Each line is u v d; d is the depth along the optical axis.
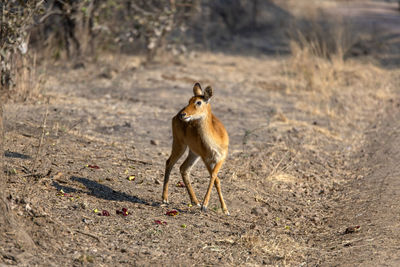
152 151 12.87
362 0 74.31
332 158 13.65
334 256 8.11
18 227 7.11
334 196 11.17
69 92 17.33
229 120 16.39
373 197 10.84
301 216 9.90
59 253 7.03
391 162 13.17
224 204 9.53
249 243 8.20
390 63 27.47
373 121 17.55
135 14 23.39
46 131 12.35
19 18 14.26
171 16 23.33
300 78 22.61
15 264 6.50
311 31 31.89
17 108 13.96
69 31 21.98
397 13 58.84
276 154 13.34
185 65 24.44
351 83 22.34
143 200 9.66
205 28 33.91
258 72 24.44
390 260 7.78
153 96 18.38
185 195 10.29
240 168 12.09
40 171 9.62
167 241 8.00
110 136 13.41
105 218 8.39
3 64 14.38
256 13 38.00
